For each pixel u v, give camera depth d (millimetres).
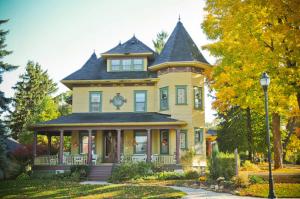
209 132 57156
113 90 34250
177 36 34656
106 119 31656
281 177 20844
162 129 32375
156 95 33719
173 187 21172
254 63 21859
